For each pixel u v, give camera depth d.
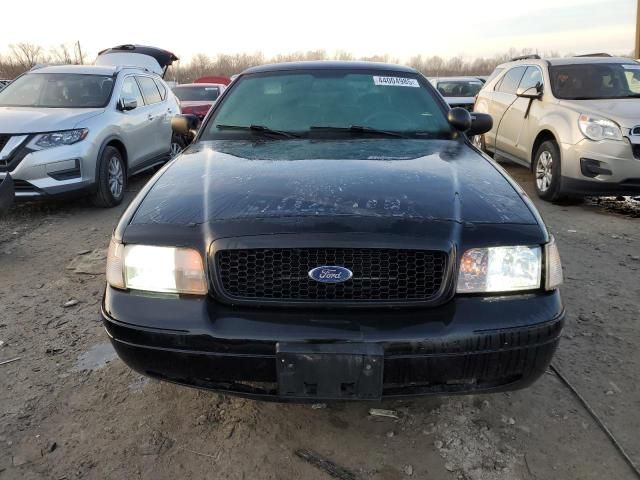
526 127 6.63
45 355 2.82
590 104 5.74
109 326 1.96
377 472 2.00
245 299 1.87
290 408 2.38
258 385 1.92
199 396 2.46
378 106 3.27
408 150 2.75
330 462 2.05
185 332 1.85
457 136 3.13
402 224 1.88
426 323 1.81
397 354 1.80
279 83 3.43
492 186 2.24
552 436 2.18
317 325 1.81
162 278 1.94
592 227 5.13
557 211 5.78
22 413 2.34
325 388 1.82
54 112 5.64
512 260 1.90
